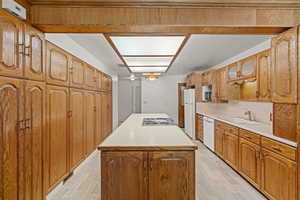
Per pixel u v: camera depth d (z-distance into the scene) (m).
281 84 2.27
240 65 3.96
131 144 2.10
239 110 4.70
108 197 2.03
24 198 1.86
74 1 2.00
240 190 3.02
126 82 9.84
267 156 2.63
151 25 2.05
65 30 2.17
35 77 2.05
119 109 9.86
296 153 2.08
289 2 2.04
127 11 2.05
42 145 2.23
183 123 8.87
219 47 4.07
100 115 5.31
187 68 6.91
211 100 5.78
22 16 1.81
